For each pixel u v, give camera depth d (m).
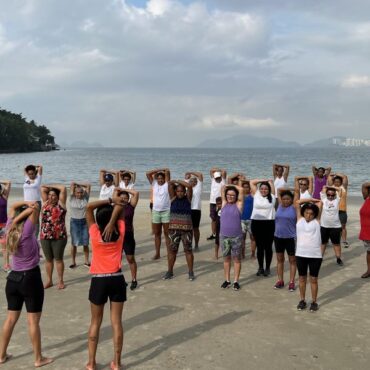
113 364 4.82
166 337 5.73
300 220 6.78
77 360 5.09
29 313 4.87
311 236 6.62
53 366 4.94
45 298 7.30
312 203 6.80
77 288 7.87
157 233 9.99
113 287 4.62
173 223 8.32
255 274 8.86
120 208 4.65
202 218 16.20
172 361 5.05
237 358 5.11
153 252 10.81
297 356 5.16
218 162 77.69
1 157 110.62
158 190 9.86
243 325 6.12
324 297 7.39
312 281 6.67
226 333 5.84
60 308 6.82
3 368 4.88
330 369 4.85
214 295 7.49
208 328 6.02
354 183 33.97
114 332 4.75
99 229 4.64
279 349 5.35
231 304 7.02
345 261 9.88
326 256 10.36
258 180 8.88
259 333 5.84
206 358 5.12
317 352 5.27
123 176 10.95
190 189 8.31
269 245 8.66
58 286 7.85
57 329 6.01
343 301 7.17
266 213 8.56
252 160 87.06
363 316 6.48
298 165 65.00
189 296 7.43
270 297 7.38
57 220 7.72
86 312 6.65
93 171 52.66
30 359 5.11
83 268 9.25
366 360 5.06
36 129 180.25
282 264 7.88
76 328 6.04
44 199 8.08
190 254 8.37
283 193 7.77
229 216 7.77
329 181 11.12
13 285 4.81
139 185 32.97
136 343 5.55
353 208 18.17
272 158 99.19
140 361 5.05
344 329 5.98
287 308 6.83
